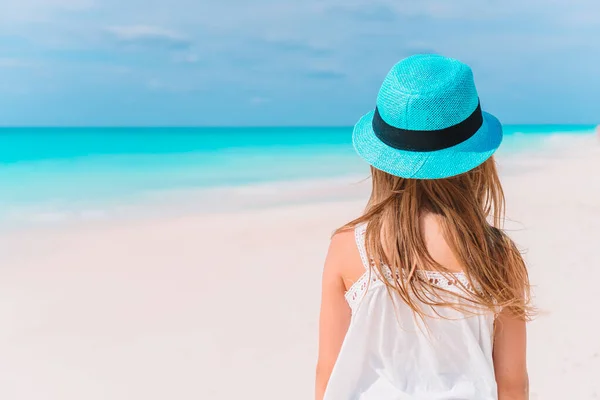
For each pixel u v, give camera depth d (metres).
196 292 6.25
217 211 11.30
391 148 1.47
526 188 13.90
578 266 6.61
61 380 4.45
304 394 4.18
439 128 1.42
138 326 5.39
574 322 5.05
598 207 10.58
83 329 5.36
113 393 4.25
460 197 1.46
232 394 4.20
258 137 58.31
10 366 4.65
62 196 13.69
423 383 1.52
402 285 1.45
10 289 6.47
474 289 1.43
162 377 4.46
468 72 1.47
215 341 5.03
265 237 8.67
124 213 11.20
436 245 1.44
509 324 1.52
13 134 62.16
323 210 11.16
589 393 3.99
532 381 4.16
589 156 26.44
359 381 1.57
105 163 23.08
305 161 24.59
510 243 1.50
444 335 1.48
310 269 6.93
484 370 1.50
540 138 49.78
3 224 10.10
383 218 1.49
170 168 21.14
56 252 8.05
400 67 1.49
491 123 1.56
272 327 5.27
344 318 1.60
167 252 7.92
